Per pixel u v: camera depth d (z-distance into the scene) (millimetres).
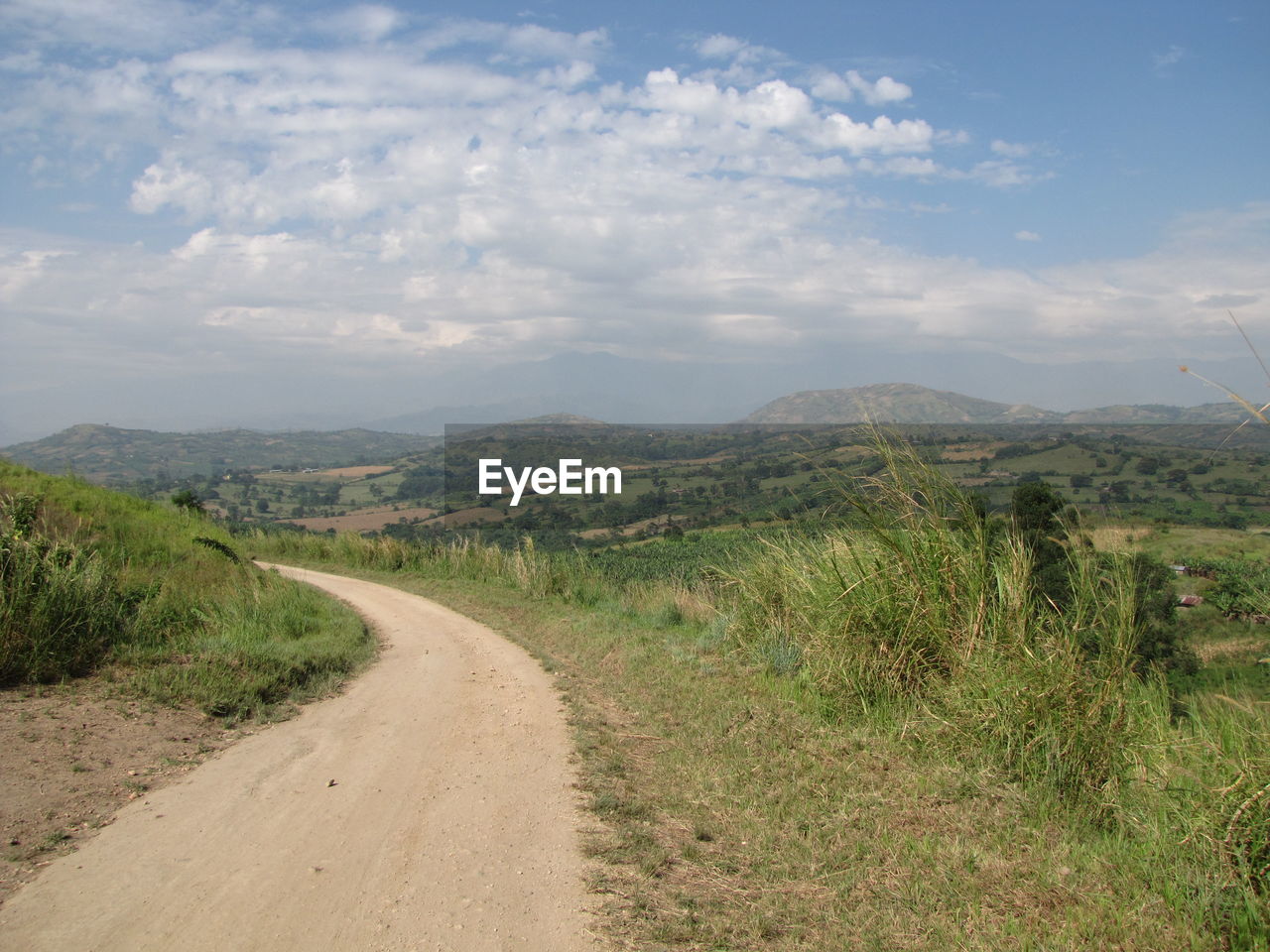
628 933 3586
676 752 6383
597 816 5008
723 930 3646
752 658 9070
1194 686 5637
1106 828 4633
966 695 5887
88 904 3594
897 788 5324
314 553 28375
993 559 6672
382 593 19609
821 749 6160
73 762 5363
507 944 3443
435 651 11594
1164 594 6027
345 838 4547
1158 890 3779
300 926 3516
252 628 10711
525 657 10914
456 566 22844
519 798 5309
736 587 10625
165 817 4680
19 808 4551
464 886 4004
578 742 6621
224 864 4109
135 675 7457
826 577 7637
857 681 6883
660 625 12680
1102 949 3348
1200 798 4156
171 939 3344
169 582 12547
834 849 4512
